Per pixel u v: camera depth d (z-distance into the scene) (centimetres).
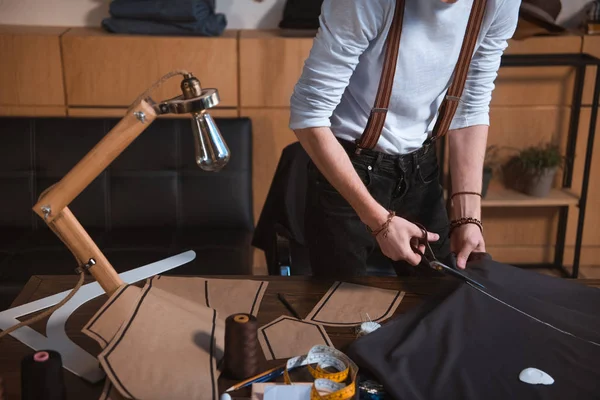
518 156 339
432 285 170
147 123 128
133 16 306
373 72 170
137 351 132
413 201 198
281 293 165
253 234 288
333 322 153
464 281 159
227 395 122
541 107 337
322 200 187
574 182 348
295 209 249
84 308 159
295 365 133
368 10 153
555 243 363
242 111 318
